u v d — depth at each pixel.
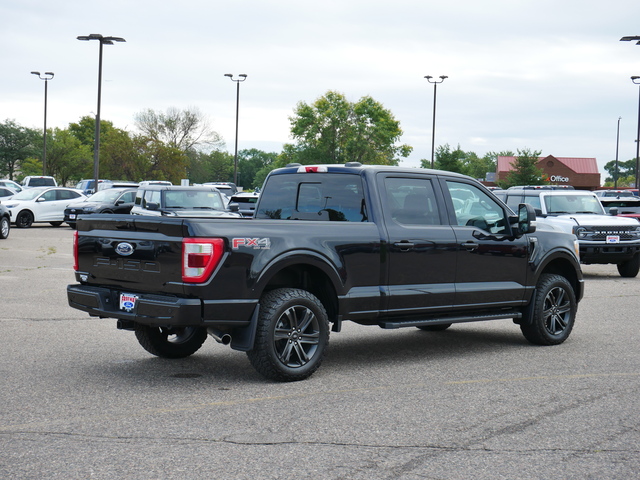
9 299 11.65
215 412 5.57
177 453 4.61
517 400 6.00
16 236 26.84
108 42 39.72
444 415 5.54
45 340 8.41
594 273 18.50
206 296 6.08
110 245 6.61
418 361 7.62
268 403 5.85
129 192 31.59
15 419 5.32
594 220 16.86
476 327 10.05
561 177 105.94
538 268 8.50
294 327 6.62
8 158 98.31
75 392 6.13
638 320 10.54
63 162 101.62
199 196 21.73
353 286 6.98
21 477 4.17
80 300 6.83
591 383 6.63
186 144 95.19
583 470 4.38
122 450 4.66
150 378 6.69
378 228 7.18
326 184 7.59
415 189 7.63
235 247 6.20
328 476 4.23
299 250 6.59
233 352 7.98
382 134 82.56
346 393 6.20
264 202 8.06
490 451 4.71
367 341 8.88
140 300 6.25
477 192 8.19
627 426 5.29
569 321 8.79
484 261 7.99
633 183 158.75
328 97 84.12
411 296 7.36
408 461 4.50
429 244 7.51
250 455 4.59
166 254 6.17
